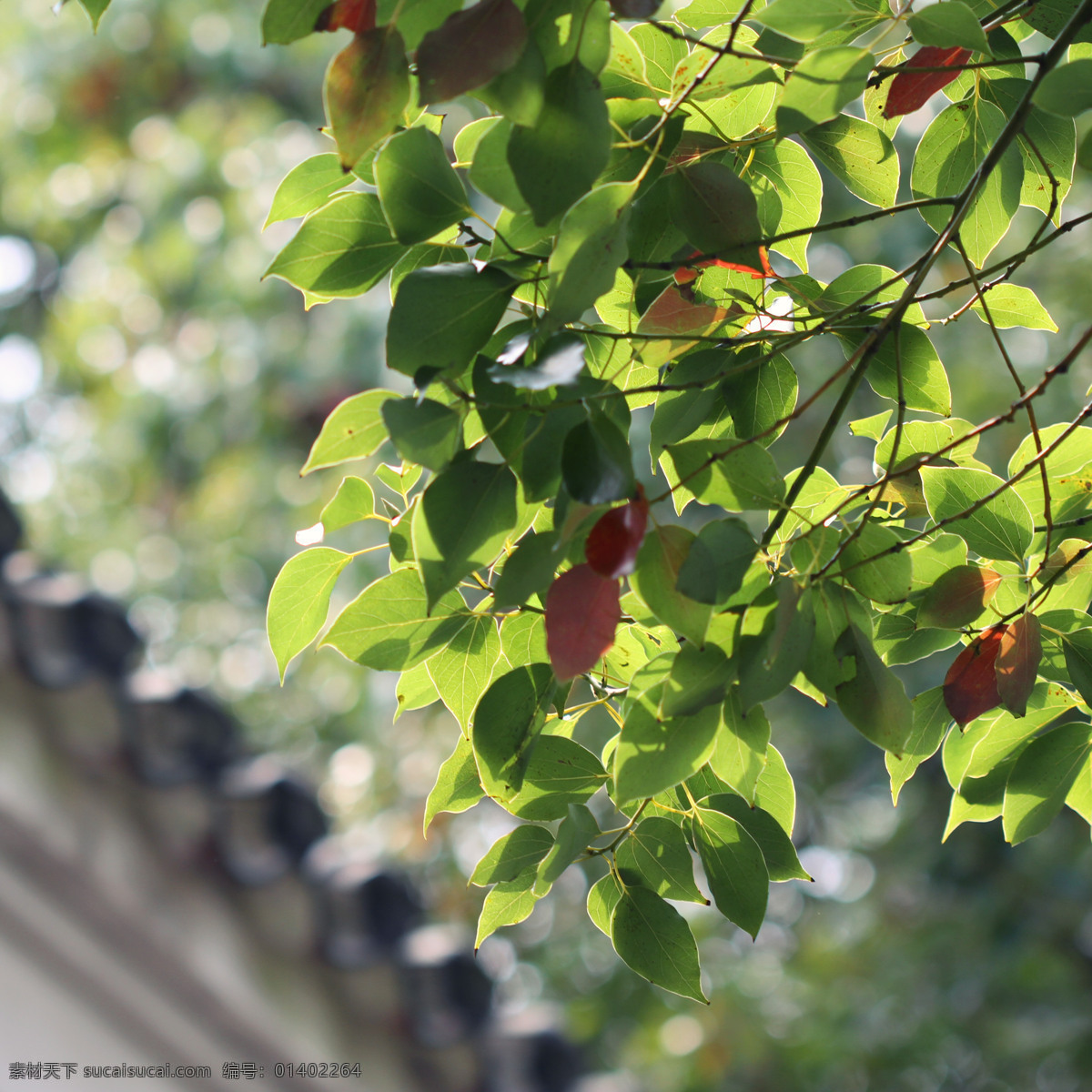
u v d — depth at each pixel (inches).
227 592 374.9
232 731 182.4
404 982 179.0
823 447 97.4
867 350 97.6
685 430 100.7
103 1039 164.6
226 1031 170.2
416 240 97.2
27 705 160.1
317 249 98.4
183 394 362.6
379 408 96.1
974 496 101.2
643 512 95.0
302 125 391.9
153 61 392.2
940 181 103.8
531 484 96.3
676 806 101.0
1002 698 99.7
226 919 170.6
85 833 160.7
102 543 390.3
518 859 99.8
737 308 99.9
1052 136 103.3
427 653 99.7
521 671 98.3
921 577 101.1
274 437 365.7
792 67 96.0
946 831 103.7
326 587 99.6
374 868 181.9
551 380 94.4
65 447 410.6
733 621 96.4
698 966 99.6
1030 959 317.7
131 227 401.7
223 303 363.3
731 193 98.1
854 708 97.1
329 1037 177.8
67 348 408.2
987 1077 332.8
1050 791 101.8
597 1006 356.2
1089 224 263.1
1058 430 101.8
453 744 332.2
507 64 94.3
